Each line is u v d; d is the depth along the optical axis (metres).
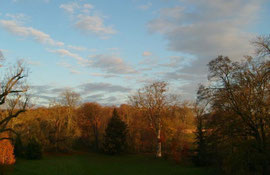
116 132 64.19
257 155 22.41
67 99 66.06
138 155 63.59
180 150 51.62
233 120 25.19
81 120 78.50
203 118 28.75
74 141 67.81
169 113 55.88
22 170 37.03
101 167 46.03
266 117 22.66
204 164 40.44
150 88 55.34
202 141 40.84
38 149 52.69
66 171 40.03
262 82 23.27
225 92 25.33
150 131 67.44
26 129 57.97
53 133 64.06
